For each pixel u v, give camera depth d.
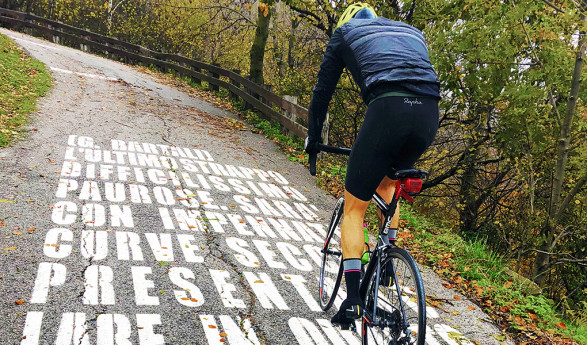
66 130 8.50
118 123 9.71
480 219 14.16
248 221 6.16
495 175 13.58
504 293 5.43
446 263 6.11
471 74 9.37
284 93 16.97
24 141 7.48
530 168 9.77
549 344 4.46
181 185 6.97
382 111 2.70
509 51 8.94
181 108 12.72
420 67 2.76
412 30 2.97
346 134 15.02
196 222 5.75
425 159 12.26
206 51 31.47
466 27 9.16
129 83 14.71
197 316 3.76
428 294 5.06
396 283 2.79
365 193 2.92
